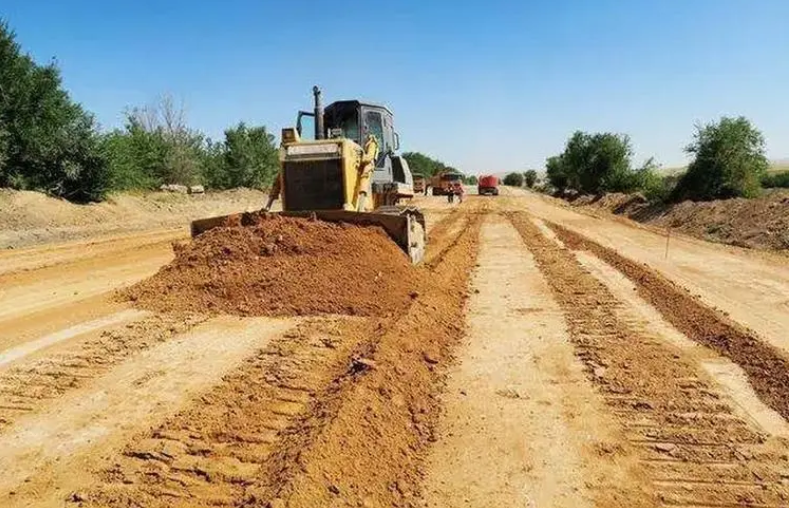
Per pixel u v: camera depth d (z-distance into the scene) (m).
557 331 7.64
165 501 3.85
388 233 10.30
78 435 4.75
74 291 10.43
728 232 18.95
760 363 6.30
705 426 5.03
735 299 9.66
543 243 16.94
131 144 31.75
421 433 4.93
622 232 20.53
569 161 51.09
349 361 6.30
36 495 3.94
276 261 9.21
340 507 3.74
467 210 32.88
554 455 4.58
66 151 24.66
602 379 6.00
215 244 9.74
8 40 23.11
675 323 7.98
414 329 7.13
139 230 22.70
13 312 8.78
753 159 26.23
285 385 5.67
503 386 5.87
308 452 4.15
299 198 10.83
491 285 10.62
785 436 4.87
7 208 20.83
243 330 7.47
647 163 46.31
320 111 11.59
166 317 8.09
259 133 43.16
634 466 4.44
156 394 5.52
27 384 5.78
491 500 4.02
